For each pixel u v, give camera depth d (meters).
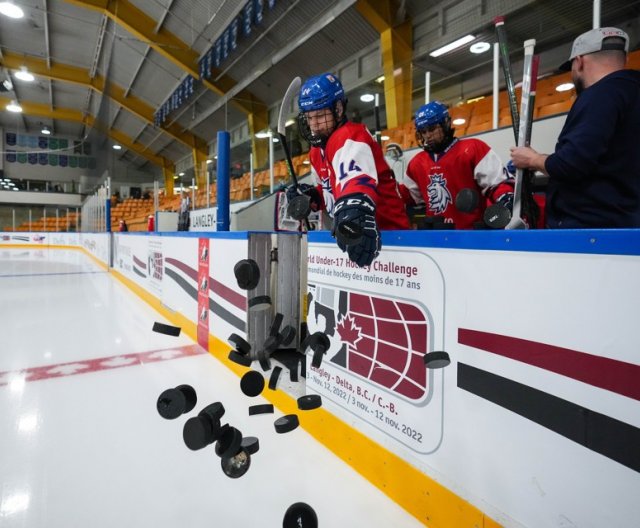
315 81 1.26
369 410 1.41
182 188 8.64
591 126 0.98
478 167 1.77
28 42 14.45
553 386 0.85
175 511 1.26
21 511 1.26
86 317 4.15
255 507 1.28
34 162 23.50
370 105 7.00
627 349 0.73
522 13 4.90
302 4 8.42
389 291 1.30
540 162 1.04
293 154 6.96
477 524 1.03
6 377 2.46
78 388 2.29
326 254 1.60
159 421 1.89
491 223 1.15
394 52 6.96
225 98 11.16
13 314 4.29
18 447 1.66
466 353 1.05
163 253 4.07
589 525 0.80
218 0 9.64
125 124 19.94
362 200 1.01
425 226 1.47
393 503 1.30
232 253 2.54
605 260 0.76
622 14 3.80
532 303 0.89
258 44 10.18
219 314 2.77
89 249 12.39
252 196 5.84
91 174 23.77
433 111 1.79
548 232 0.85
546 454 0.87
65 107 21.06
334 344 1.58
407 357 1.24
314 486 1.39
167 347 3.09
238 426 1.82
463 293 1.05
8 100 19.70
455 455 1.09
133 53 13.63
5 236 16.98
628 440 0.74
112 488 1.38
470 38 5.32
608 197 1.05
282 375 2.05
